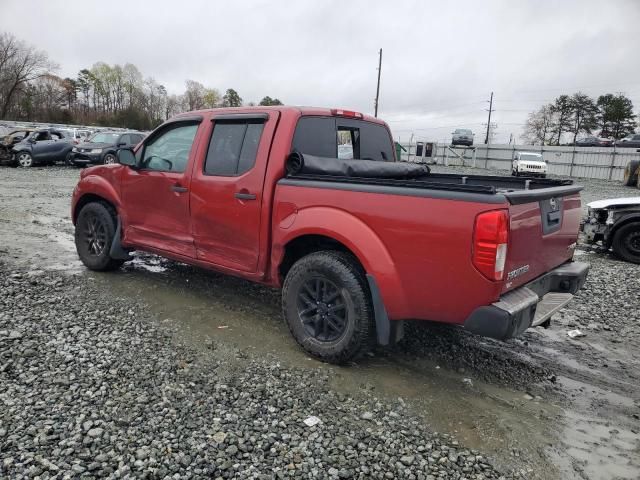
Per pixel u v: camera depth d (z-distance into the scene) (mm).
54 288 5090
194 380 3332
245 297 5160
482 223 2959
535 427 3051
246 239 4184
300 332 3850
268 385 3338
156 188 4891
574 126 79062
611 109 74875
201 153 4512
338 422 2957
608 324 4953
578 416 3221
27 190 13500
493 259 2939
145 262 6348
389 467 2572
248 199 4090
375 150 5082
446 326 4691
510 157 41688
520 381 3680
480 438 2895
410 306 3320
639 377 3834
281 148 3957
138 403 2992
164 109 95562
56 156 21094
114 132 21891
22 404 2908
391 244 3322
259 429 2816
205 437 2703
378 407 3162
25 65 71438
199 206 4484
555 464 2689
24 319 4172
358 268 3588
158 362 3553
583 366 3996
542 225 3473
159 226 4953
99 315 4402
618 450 2854
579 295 5879
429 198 3160
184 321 4410
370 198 3414
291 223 3811
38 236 7762
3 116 69688
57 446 2543
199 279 5691
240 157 4230
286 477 2438
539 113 83375
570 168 37406
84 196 5777
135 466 2434
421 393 3398
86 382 3197
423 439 2846
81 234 5805
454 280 3098
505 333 2982
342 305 3621
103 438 2633
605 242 8203
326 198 3631
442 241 3109
